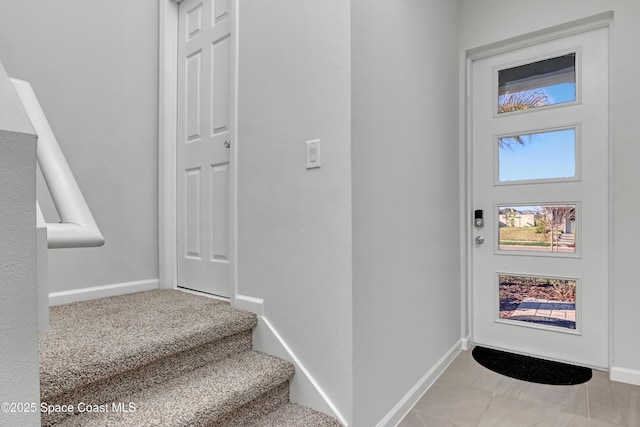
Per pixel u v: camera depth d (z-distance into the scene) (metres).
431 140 2.05
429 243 2.01
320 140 1.40
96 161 1.94
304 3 1.46
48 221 1.69
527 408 1.70
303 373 1.45
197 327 1.42
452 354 2.30
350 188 1.33
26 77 1.68
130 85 2.10
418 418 1.63
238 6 1.70
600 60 2.12
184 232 2.19
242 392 1.25
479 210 2.51
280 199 1.53
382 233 1.54
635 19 1.91
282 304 1.53
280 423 1.32
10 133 0.50
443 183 2.21
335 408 1.36
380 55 1.53
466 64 2.49
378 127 1.51
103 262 1.97
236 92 1.70
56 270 1.80
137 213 2.13
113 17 2.01
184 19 2.21
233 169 1.71
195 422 1.10
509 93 2.42
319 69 1.41
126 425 1.04
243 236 1.68
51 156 0.74
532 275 2.34
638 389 1.86
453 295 2.36
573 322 2.21
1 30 1.60
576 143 2.19
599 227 2.12
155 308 1.71
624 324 1.94
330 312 1.38
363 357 1.39
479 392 1.87
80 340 1.27
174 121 2.23
